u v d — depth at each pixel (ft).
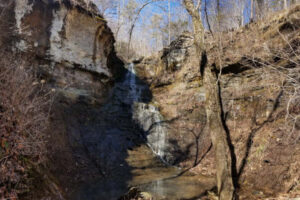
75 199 17.37
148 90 55.11
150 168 30.68
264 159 23.84
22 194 11.74
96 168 25.48
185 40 51.08
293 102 25.58
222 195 15.58
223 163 16.34
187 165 32.09
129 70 58.75
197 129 37.17
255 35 32.76
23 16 27.27
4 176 11.38
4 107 13.74
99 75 38.83
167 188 22.75
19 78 16.92
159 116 44.29
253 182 22.41
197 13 19.22
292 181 19.51
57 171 18.99
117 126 37.47
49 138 20.51
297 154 21.45
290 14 27.86
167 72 53.26
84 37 35.60
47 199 13.08
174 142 37.09
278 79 28.35
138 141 37.45
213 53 35.42
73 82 33.42
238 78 35.14
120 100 45.03
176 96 46.32
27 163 13.98
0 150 12.08
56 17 31.42
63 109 29.37
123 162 29.76
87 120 33.06
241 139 29.35
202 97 40.65
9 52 24.08
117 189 21.47
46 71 29.25
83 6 35.47
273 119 27.58
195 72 44.01
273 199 18.07
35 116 16.81
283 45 26.78
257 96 31.45
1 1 25.22
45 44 29.58
